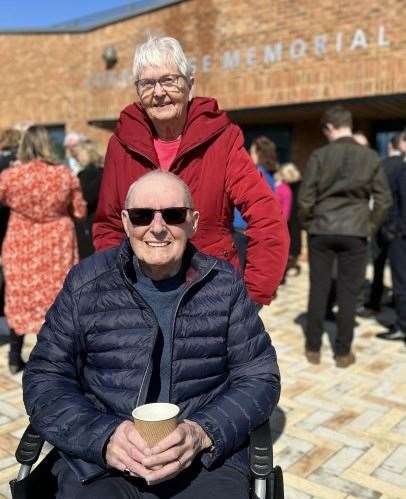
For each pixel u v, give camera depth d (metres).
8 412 3.43
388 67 6.75
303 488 2.67
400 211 4.47
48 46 11.18
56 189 3.67
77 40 10.68
